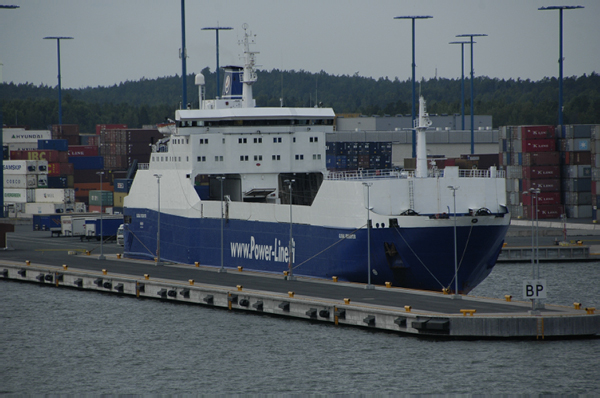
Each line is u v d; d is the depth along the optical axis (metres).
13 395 165.25
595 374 164.75
